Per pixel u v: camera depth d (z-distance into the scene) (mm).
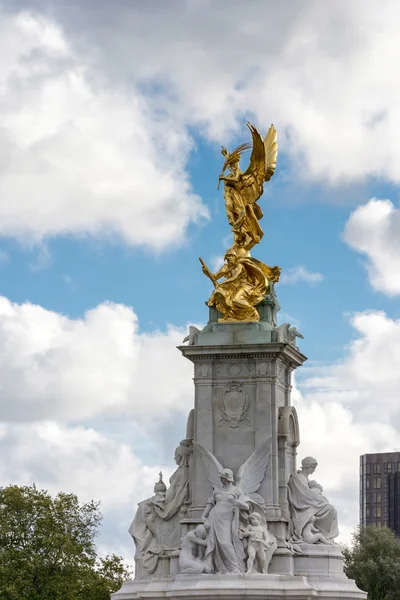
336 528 88062
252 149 92625
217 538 83438
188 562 83312
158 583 84375
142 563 88188
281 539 85625
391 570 134125
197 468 87875
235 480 86500
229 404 88312
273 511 86250
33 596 113812
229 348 88250
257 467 86875
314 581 84750
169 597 81938
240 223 91812
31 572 114062
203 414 88500
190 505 88250
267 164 92812
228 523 83688
